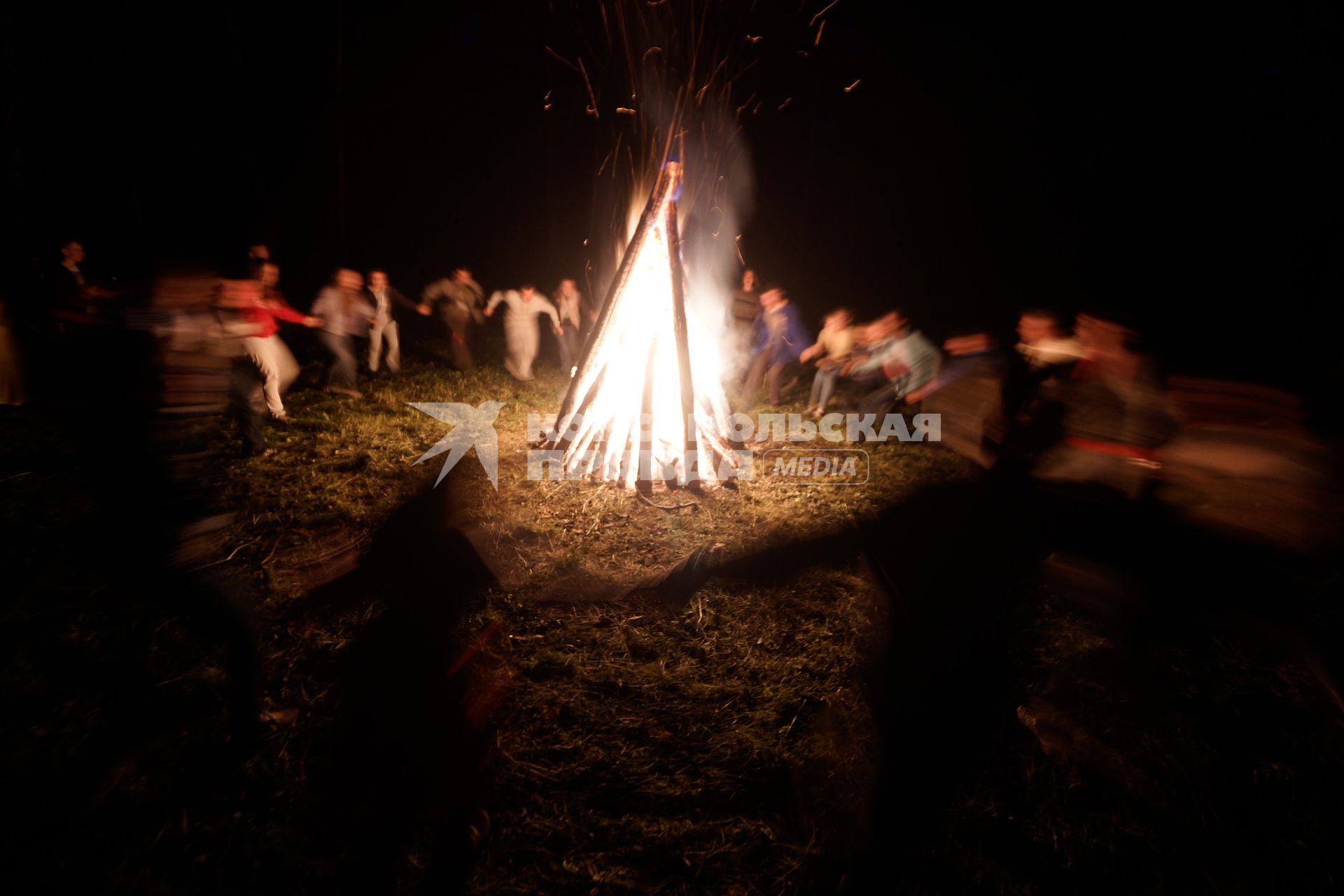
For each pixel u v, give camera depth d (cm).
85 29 1288
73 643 395
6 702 352
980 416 789
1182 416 599
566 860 296
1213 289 1476
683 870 297
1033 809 332
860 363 851
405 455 706
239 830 298
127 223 1409
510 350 1023
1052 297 1642
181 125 1445
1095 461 498
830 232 2175
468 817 307
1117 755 363
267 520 553
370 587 475
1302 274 1264
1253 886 303
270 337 728
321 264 1802
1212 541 512
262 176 1575
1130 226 1609
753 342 1041
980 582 511
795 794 334
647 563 532
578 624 452
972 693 405
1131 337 480
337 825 306
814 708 388
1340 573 515
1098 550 485
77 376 780
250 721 341
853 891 291
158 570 311
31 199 1175
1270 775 356
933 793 338
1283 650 439
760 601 482
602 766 345
